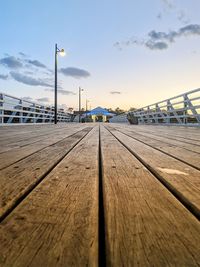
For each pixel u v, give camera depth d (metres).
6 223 0.63
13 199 0.84
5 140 3.27
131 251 0.49
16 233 0.58
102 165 1.53
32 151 2.13
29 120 13.16
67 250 0.50
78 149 2.33
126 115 24.66
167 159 1.73
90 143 2.95
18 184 1.04
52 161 1.63
